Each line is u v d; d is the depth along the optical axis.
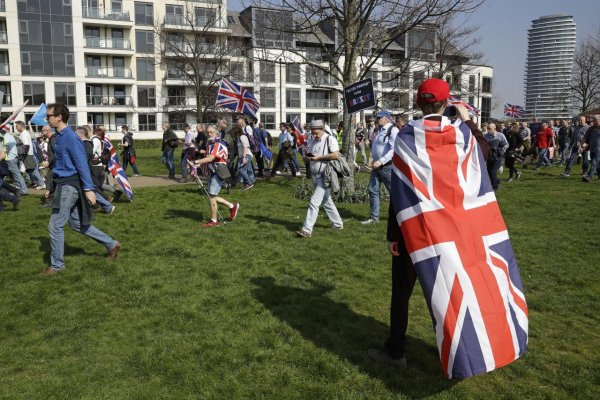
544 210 10.01
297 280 5.67
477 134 3.76
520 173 16.77
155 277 5.80
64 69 48.06
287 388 3.46
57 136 5.92
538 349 4.01
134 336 4.24
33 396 3.35
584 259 6.43
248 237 7.73
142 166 22.41
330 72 11.83
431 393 3.41
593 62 38.66
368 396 3.37
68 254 6.83
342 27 11.40
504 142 13.24
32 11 46.44
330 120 56.62
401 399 3.34
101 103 50.06
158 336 4.24
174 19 45.75
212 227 8.49
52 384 3.48
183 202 11.44
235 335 4.26
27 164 14.34
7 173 10.55
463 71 22.94
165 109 49.31
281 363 3.80
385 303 4.99
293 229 8.31
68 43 47.88
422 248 3.33
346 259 6.48
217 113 29.38
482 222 3.40
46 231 8.38
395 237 3.65
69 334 4.30
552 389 3.45
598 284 5.46
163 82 51.38
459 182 3.39
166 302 5.01
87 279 5.74
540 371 3.69
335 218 8.20
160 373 3.65
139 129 51.31
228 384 3.49
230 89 14.85
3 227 8.69
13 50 46.31
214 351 3.96
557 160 21.95
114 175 11.30
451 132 3.43
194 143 15.80
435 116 3.48
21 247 7.26
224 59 30.45
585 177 14.58
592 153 14.35
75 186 5.98
